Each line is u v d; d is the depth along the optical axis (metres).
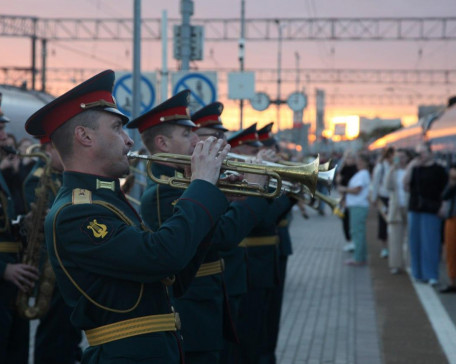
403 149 10.02
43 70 30.81
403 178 9.11
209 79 8.73
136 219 2.51
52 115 2.43
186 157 2.77
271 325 5.40
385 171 11.19
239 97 11.61
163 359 2.37
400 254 9.75
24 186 4.77
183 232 2.31
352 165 11.42
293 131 30.39
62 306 4.52
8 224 4.14
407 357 5.50
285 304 7.66
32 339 6.03
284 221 5.71
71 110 2.41
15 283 4.04
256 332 4.84
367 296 8.10
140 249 2.25
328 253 12.13
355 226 10.55
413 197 8.94
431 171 8.75
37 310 4.26
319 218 20.36
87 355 2.42
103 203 2.36
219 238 3.47
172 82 8.78
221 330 3.64
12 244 4.18
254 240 4.87
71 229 2.30
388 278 9.38
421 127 23.25
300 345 5.93
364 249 10.58
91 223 2.30
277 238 5.05
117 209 2.38
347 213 12.06
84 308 2.35
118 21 29.44
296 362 5.42
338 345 5.91
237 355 4.52
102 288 2.33
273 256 4.93
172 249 2.27
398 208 9.71
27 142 7.72
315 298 8.00
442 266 10.67
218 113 4.51
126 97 8.95
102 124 2.43
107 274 2.30
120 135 2.46
